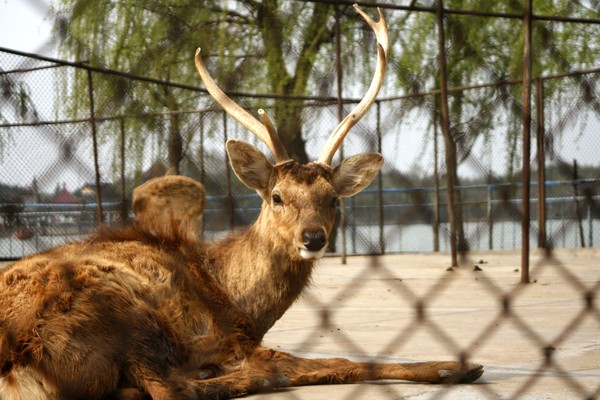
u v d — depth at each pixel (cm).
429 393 448
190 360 499
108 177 1255
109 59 1295
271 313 559
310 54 1623
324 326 446
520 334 661
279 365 499
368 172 625
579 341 626
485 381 483
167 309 492
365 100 628
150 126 1274
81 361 432
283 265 558
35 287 440
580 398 427
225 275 557
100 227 553
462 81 1664
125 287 469
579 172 1312
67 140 409
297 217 548
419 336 665
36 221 866
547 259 613
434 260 1655
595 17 1611
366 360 559
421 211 624
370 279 1216
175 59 1455
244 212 1717
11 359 423
